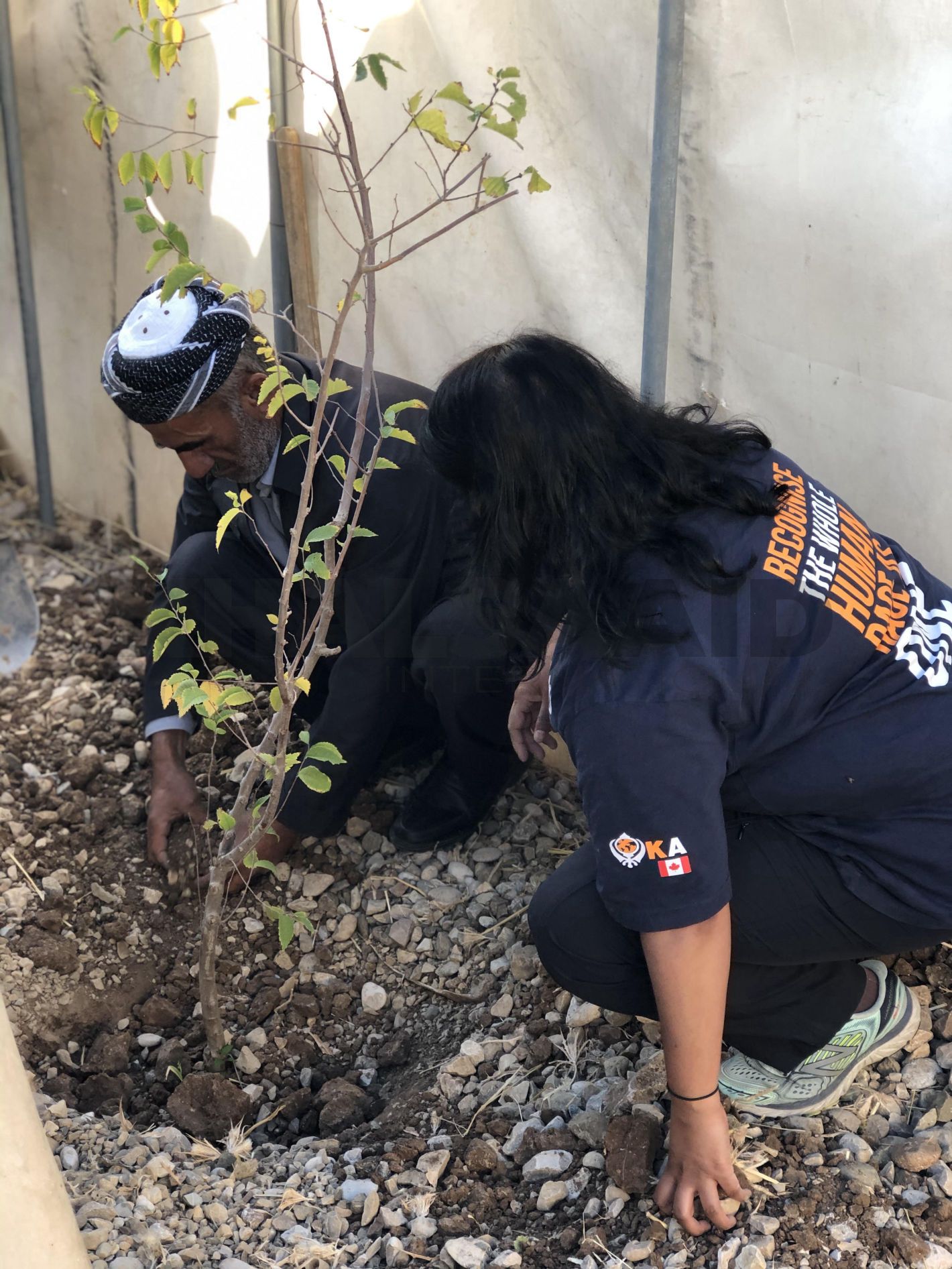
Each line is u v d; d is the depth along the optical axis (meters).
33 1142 1.38
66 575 3.45
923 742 1.60
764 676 1.53
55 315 3.42
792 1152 1.84
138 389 1.96
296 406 2.15
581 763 1.49
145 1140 1.98
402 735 2.72
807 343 2.08
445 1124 2.01
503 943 2.34
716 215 2.08
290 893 2.46
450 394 1.48
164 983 2.34
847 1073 1.90
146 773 2.74
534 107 2.22
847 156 1.93
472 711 2.31
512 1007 2.22
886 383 2.03
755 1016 1.83
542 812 2.62
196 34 2.65
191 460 2.12
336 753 1.74
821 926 1.72
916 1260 1.65
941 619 1.70
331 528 1.65
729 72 1.98
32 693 3.02
